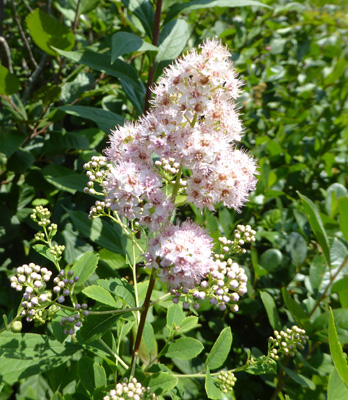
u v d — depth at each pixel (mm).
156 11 244
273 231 291
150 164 159
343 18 545
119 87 313
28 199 291
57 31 239
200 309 235
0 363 151
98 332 155
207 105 146
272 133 410
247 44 439
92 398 161
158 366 174
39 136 312
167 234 150
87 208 306
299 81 460
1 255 276
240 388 227
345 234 201
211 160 144
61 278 161
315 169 366
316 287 227
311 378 214
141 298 188
